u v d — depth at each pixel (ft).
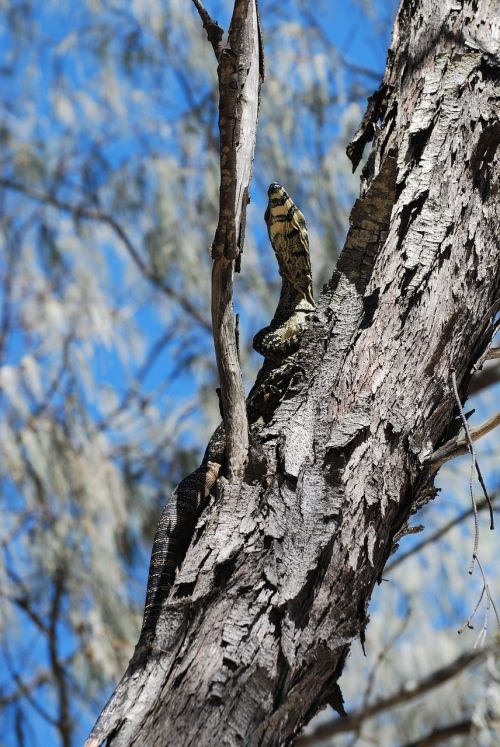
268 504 15.23
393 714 41.14
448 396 16.61
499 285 17.79
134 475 42.68
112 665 36.58
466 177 17.79
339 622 14.39
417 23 19.65
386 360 16.56
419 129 18.24
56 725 37.58
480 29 19.31
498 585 40.75
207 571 14.70
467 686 39.37
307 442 15.84
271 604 14.20
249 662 13.66
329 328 17.03
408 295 16.90
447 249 17.22
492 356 18.07
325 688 14.30
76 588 37.27
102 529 37.58
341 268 17.16
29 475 37.68
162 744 12.91
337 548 14.89
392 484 15.75
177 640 14.19
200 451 44.09
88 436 38.50
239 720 13.20
